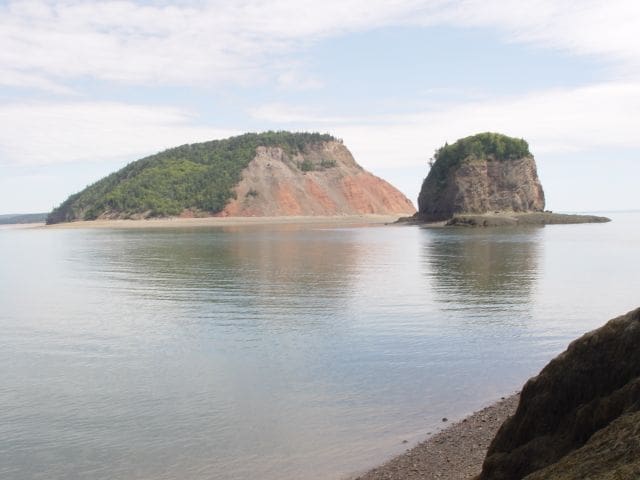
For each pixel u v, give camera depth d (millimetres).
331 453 12164
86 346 21812
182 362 19359
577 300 31531
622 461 6207
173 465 11648
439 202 158250
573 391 8219
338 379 17344
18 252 77250
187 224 185250
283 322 25859
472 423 13461
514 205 153625
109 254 69250
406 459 11680
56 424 13844
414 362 19203
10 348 21578
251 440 12844
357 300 31734
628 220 195750
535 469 8008
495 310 28562
